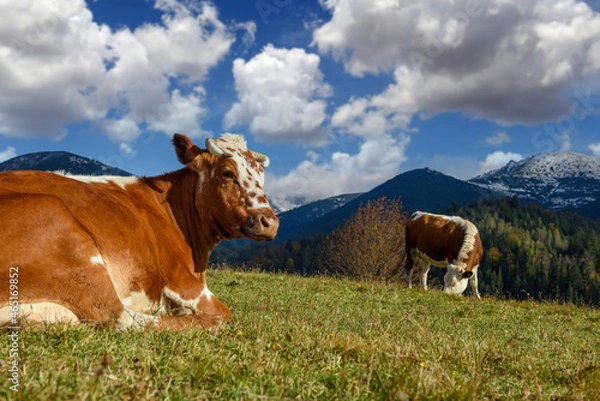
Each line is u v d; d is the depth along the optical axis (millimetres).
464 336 7402
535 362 5230
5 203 4242
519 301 15969
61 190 4871
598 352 7191
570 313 13867
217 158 6227
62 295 4309
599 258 160375
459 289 18141
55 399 2529
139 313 4746
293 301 10438
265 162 6648
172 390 2996
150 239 5344
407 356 4270
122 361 3375
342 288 14477
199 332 4691
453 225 19453
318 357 4312
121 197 5512
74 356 3432
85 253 4434
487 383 4031
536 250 160500
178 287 5426
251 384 3275
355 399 3180
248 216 6062
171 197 6289
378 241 48656
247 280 14516
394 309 11484
